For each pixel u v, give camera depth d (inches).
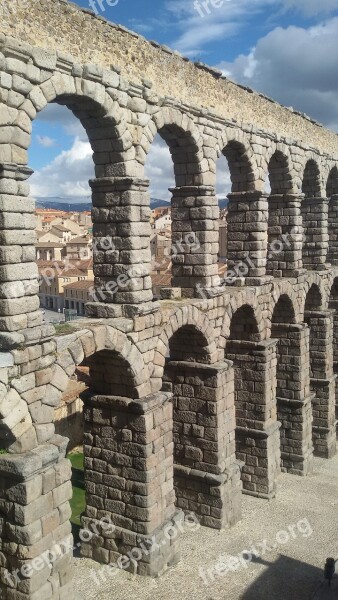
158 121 927.7
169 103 946.7
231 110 1143.6
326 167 1651.1
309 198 1619.1
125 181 861.2
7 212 659.4
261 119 1264.8
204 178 1055.0
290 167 1401.3
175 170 1073.5
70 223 4608.8
